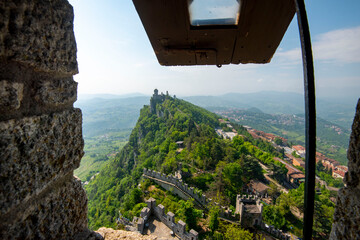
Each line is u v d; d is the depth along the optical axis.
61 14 1.30
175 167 34.97
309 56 1.05
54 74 1.31
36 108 1.16
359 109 1.08
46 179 1.19
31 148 1.09
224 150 43.00
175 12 1.43
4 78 0.96
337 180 55.59
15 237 1.01
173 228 12.49
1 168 0.93
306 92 1.05
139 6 1.39
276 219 24.23
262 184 34.97
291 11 1.39
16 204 0.99
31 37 1.06
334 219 1.23
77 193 1.56
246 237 17.22
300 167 57.59
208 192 28.27
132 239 2.17
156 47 1.88
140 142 78.88
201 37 1.68
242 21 1.50
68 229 1.43
